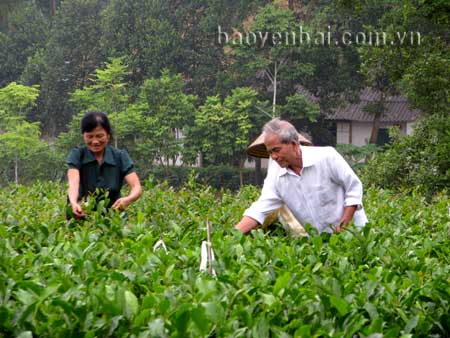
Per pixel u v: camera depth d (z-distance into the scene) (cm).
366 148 4325
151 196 859
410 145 2184
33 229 551
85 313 315
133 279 392
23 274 396
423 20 2408
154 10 4928
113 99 4519
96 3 5294
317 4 4634
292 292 352
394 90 4350
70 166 680
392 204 888
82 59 5247
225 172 4500
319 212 616
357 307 350
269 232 616
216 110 4325
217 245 485
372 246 505
